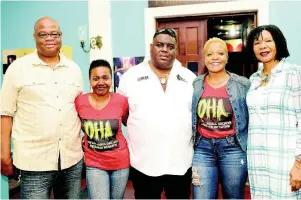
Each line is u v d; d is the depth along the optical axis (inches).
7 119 77.2
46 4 179.5
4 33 187.9
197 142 83.4
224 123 79.1
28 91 74.9
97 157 80.0
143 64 86.2
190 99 83.4
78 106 81.4
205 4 165.6
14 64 76.1
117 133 81.0
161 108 81.1
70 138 79.6
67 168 80.4
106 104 80.9
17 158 77.5
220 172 82.6
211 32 184.5
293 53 156.1
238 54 192.7
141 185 83.8
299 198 74.0
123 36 175.0
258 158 75.7
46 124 75.7
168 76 84.3
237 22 182.7
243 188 82.4
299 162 69.1
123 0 173.0
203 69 180.4
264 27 76.1
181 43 182.5
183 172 82.6
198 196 83.3
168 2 169.8
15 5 184.9
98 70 78.5
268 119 73.4
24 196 79.0
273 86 73.5
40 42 74.8
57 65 78.5
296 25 154.8
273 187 73.2
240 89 80.9
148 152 81.0
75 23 176.4
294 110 71.5
